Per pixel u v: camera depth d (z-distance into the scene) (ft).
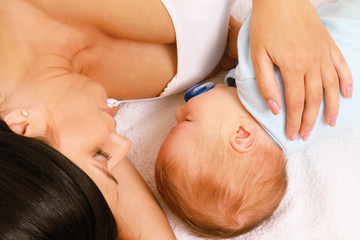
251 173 2.70
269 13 2.34
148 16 2.37
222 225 2.77
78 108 2.00
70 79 2.18
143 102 3.43
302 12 2.33
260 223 2.91
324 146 3.08
